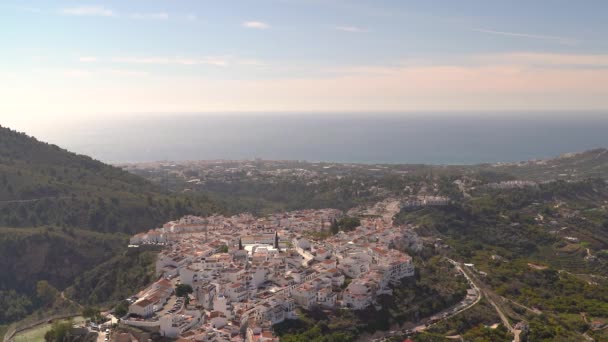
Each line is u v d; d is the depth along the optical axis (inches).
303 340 7416.3
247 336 7239.2
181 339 6781.5
